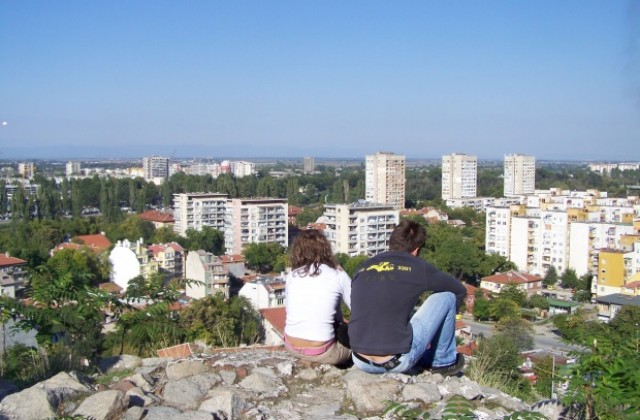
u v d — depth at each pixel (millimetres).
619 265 67812
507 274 73625
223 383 7496
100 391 6883
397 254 7289
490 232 91000
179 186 166750
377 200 158875
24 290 10820
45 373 8531
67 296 10320
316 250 7711
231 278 76750
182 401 6969
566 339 8797
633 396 6477
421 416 6508
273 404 6965
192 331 13016
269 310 31266
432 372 7695
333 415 6664
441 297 7531
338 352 7668
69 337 10031
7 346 9922
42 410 6328
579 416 6957
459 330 45812
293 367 7750
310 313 7574
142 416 6469
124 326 10867
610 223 79750
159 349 10859
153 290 11438
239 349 9227
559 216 83250
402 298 7043
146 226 105938
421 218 118688
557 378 7547
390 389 7000
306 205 173375
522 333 47469
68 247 73062
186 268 67938
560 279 82688
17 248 76875
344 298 7652
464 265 76250
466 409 6059
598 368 6969
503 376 10508
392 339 7035
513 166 183125
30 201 116938
